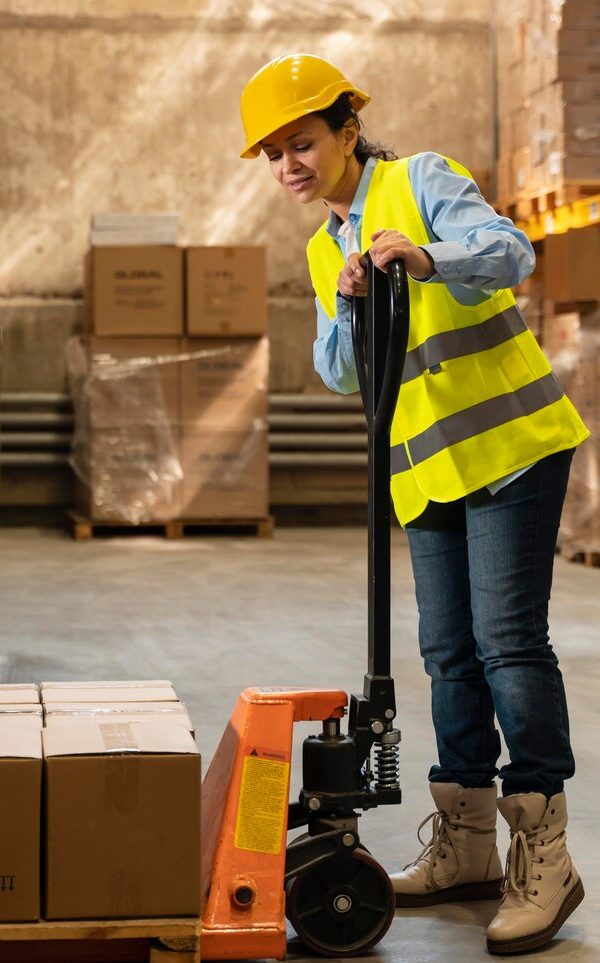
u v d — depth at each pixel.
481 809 2.83
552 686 2.61
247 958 2.41
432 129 11.14
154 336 9.54
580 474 8.20
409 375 2.66
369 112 11.09
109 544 9.50
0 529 10.52
